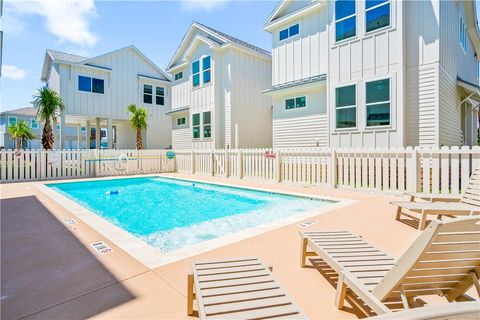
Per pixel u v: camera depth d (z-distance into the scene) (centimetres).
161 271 309
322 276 299
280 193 836
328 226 475
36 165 1205
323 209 602
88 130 2231
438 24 877
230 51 1559
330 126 1088
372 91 974
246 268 245
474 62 1672
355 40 1012
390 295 211
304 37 1266
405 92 935
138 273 305
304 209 717
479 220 184
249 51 1625
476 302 122
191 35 1806
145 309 238
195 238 522
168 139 2455
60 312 234
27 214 587
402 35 907
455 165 642
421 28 911
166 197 972
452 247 184
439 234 174
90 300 252
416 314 115
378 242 395
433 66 886
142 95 2281
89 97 1983
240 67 1608
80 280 290
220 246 387
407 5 938
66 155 1280
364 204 645
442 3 930
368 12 981
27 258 349
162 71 2398
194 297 247
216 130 1609
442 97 936
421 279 200
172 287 274
